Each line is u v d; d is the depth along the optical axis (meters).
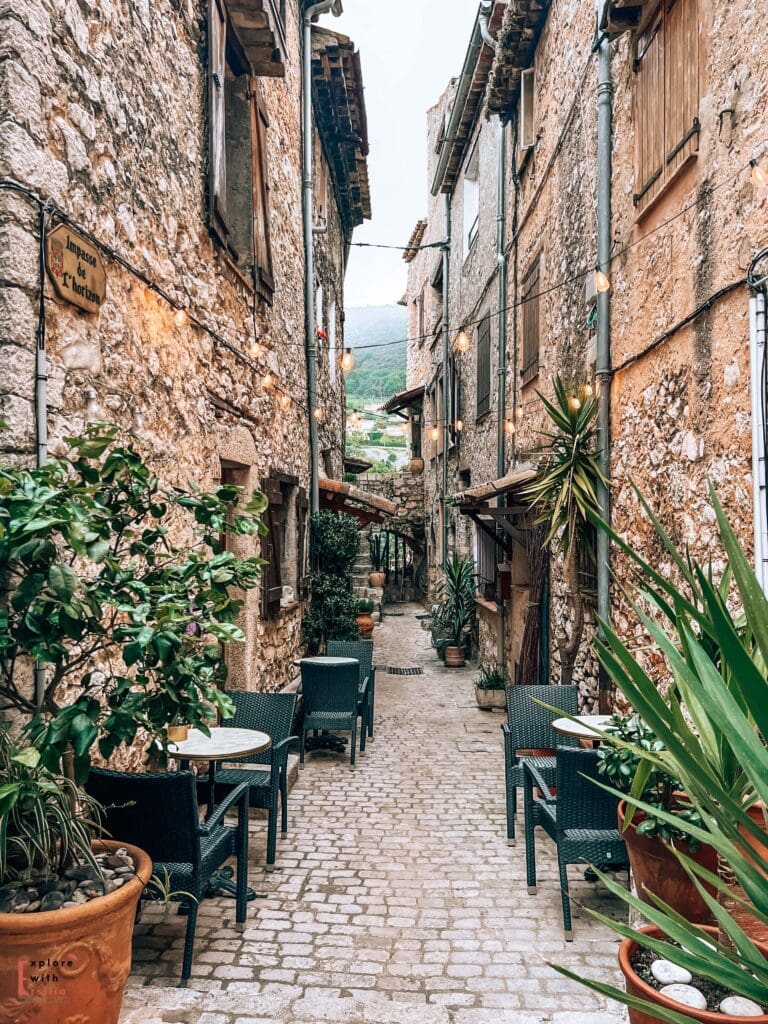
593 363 5.39
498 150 9.43
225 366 5.00
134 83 3.43
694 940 1.58
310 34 8.43
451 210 13.92
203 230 4.54
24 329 2.47
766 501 2.85
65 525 1.75
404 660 11.73
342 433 13.59
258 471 5.99
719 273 3.26
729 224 3.15
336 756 6.24
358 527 9.61
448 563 12.02
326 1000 2.55
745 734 1.53
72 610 1.79
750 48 2.95
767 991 1.48
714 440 3.32
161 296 3.76
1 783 1.95
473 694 9.06
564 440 5.24
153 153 3.68
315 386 8.74
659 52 4.00
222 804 3.06
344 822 4.64
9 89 2.39
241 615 5.50
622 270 4.78
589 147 5.48
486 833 4.46
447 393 13.59
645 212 4.21
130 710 2.01
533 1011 2.50
